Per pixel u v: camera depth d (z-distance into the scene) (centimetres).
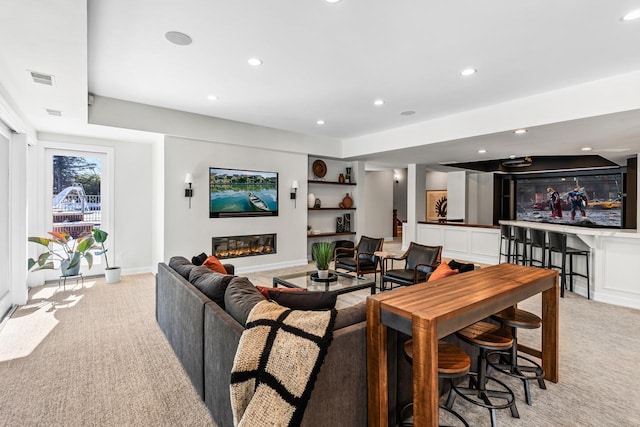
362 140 670
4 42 222
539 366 240
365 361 167
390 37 274
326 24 255
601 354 280
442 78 361
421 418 142
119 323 344
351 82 373
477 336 202
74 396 217
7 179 384
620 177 795
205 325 202
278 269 627
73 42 223
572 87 379
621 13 237
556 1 224
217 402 184
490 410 186
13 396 216
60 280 512
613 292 416
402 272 444
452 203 1007
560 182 898
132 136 510
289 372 139
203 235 543
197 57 312
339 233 750
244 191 588
